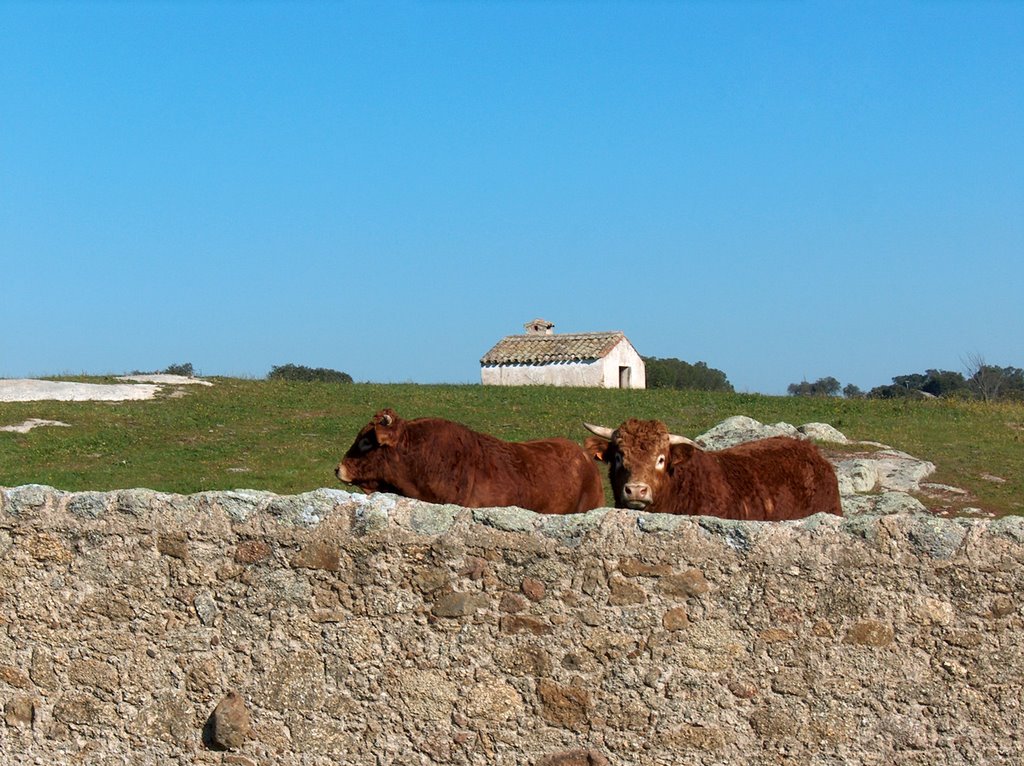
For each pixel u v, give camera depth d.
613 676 7.81
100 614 8.76
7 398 34.09
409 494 12.20
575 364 52.16
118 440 28.53
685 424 30.55
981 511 20.94
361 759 8.23
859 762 7.41
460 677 8.07
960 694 7.28
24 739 8.88
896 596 7.37
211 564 8.54
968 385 70.06
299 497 8.45
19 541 8.90
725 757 7.62
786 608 7.54
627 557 7.80
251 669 8.45
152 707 8.65
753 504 11.36
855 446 25.23
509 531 8.00
